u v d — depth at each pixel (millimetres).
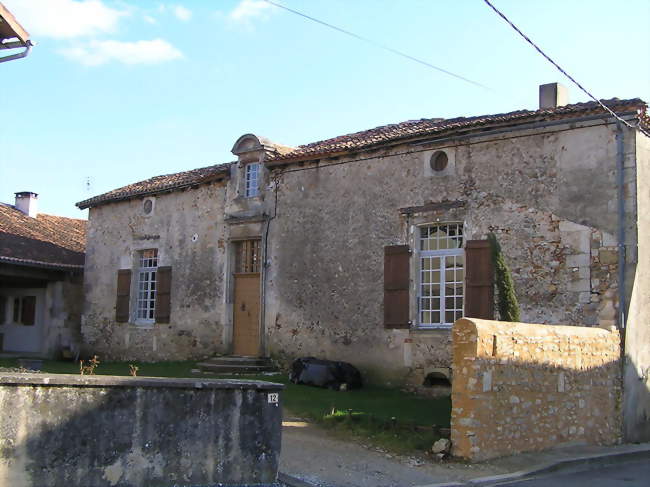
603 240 11523
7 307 23781
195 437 6996
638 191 11391
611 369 11102
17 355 21688
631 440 11430
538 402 9695
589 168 11773
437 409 11695
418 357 13352
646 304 11859
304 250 15586
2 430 5754
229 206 17359
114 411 6465
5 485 5738
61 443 6105
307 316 15312
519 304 12211
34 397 5973
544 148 12297
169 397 6852
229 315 17062
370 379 14023
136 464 6570
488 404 8898
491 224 12719
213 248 17641
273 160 16281
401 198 14016
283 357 15633
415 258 13688
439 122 15086
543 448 9727
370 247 14406
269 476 7516
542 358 9805
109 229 20719
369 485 7734
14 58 10727
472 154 13125
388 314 13844
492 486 7816
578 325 11617
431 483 7812
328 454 9008
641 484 8141
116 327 19922
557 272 11914
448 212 13266
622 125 11477
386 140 14148
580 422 10438
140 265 19906
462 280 13148
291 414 11336
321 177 15492
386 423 10211
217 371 15758
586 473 8859
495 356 9047
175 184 18578
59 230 25359
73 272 21938
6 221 23859
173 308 18375
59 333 21688
